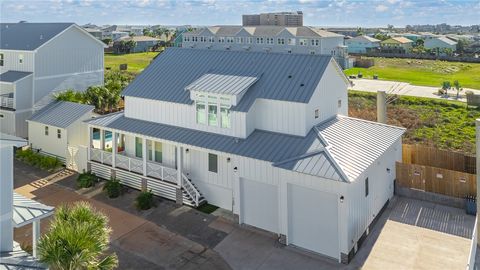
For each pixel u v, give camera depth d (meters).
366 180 19.45
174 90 25.12
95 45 44.59
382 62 96.12
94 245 12.45
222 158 22.25
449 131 38.84
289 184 18.61
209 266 17.44
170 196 23.59
